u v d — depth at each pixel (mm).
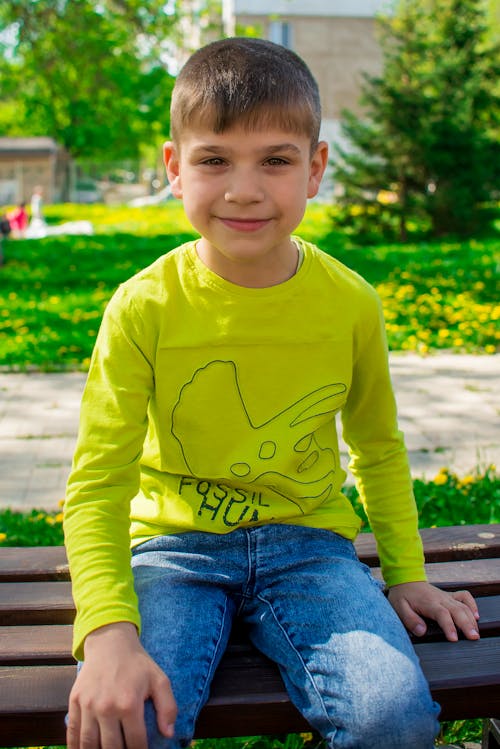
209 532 1607
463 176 13969
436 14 14328
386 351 1729
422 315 7086
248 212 1482
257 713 1415
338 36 26000
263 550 1602
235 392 1604
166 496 1640
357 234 14320
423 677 1363
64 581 1798
